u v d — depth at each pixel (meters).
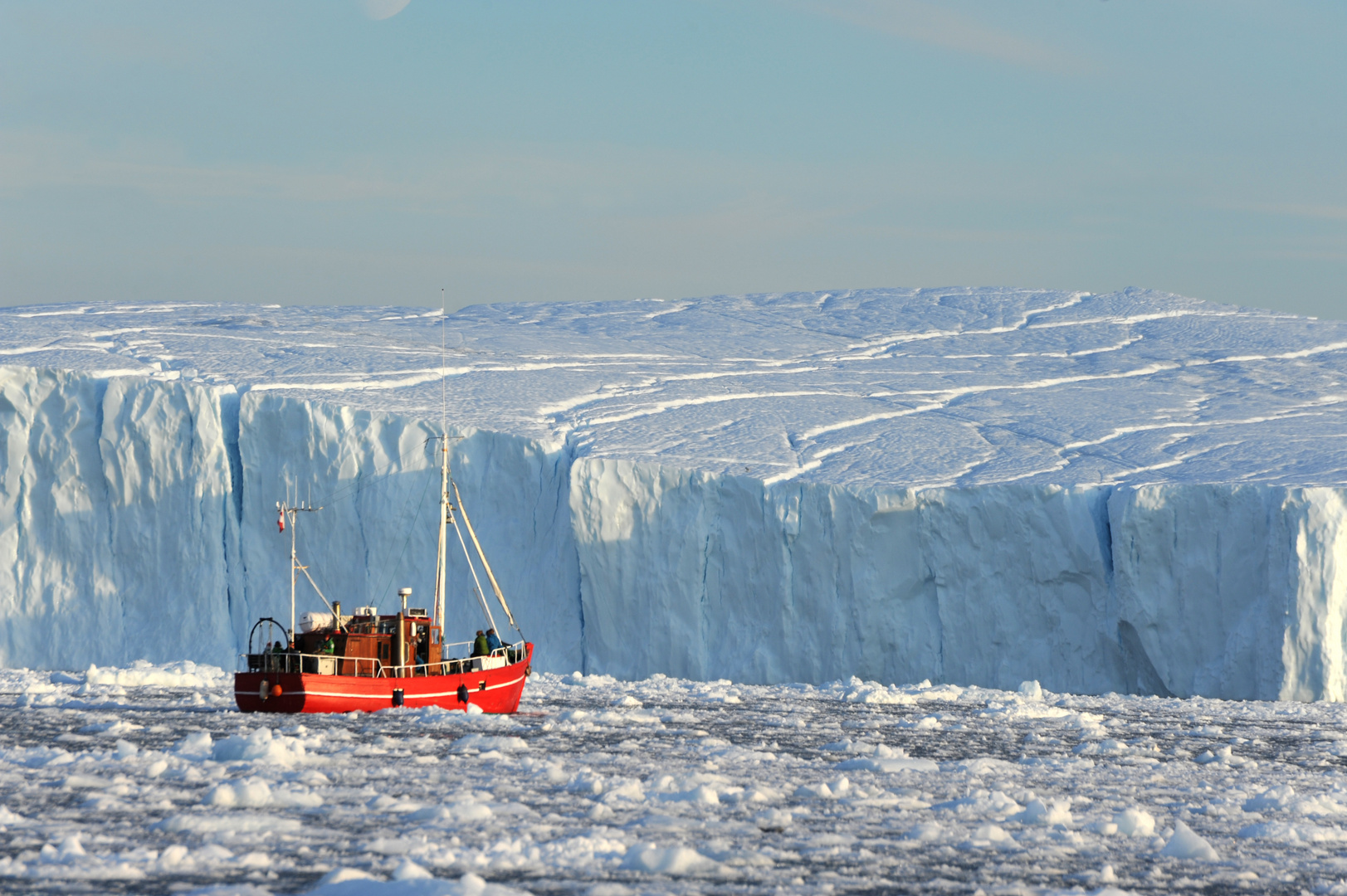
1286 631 102.06
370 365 154.62
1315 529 103.31
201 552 124.56
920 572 113.62
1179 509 108.38
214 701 77.12
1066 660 110.12
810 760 56.28
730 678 113.88
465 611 121.44
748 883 30.45
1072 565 110.56
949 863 33.66
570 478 118.69
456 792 41.78
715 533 117.19
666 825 37.41
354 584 123.38
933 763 53.72
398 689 69.69
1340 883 32.78
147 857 30.98
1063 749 63.66
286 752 47.72
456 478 125.00
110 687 88.44
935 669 112.19
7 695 80.44
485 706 73.81
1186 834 36.12
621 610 117.19
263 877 29.48
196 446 126.50
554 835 35.41
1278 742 71.94
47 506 127.31
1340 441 132.25
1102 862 34.62
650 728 67.38
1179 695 106.00
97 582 125.50
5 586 125.88
